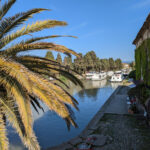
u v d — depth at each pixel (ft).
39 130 44.75
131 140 28.32
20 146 32.94
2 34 16.25
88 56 301.63
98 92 111.65
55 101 12.59
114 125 36.24
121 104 56.08
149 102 37.22
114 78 170.81
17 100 11.69
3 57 13.57
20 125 12.75
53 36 17.43
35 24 16.97
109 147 25.88
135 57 81.87
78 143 28.30
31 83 11.73
